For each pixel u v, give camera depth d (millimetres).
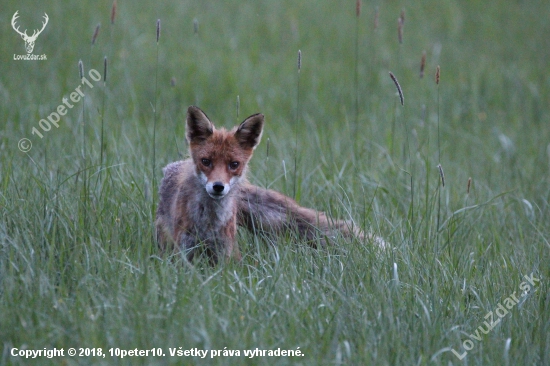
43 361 8102
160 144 16156
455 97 24156
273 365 8328
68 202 11766
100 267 10086
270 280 10367
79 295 9258
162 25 27500
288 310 9383
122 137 15781
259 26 29781
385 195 14617
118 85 21453
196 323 8883
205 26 28484
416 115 21812
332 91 23203
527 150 19781
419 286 10727
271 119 20578
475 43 31562
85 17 26344
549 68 28656
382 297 9891
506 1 38750
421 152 17469
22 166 13570
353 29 30859
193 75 23016
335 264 11078
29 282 9414
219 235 11766
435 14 34938
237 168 11914
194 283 9781
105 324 8852
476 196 15086
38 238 10555
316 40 29047
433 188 15484
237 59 25250
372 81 24375
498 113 23516
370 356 8688
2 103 17938
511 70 27641
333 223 12438
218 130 12211
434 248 12188
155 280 9828
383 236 12695
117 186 12844
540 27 34469
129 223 11812
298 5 33750
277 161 16078
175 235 11703
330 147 16094
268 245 11922
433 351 9102
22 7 26328
